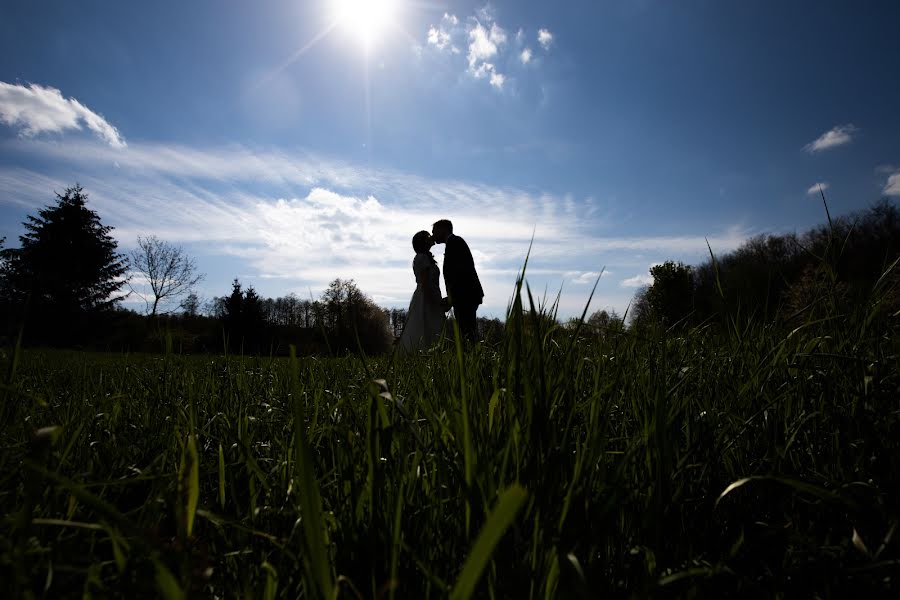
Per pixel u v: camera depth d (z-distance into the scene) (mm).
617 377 1108
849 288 1523
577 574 565
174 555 606
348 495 934
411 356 2104
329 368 2080
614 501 785
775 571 907
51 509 907
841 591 826
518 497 340
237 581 834
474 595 714
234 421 1598
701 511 1052
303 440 557
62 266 37875
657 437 872
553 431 824
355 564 815
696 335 1976
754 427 1298
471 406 981
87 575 675
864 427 1123
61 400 2098
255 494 1045
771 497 1075
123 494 1150
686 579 812
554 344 1183
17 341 1015
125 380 2383
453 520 886
